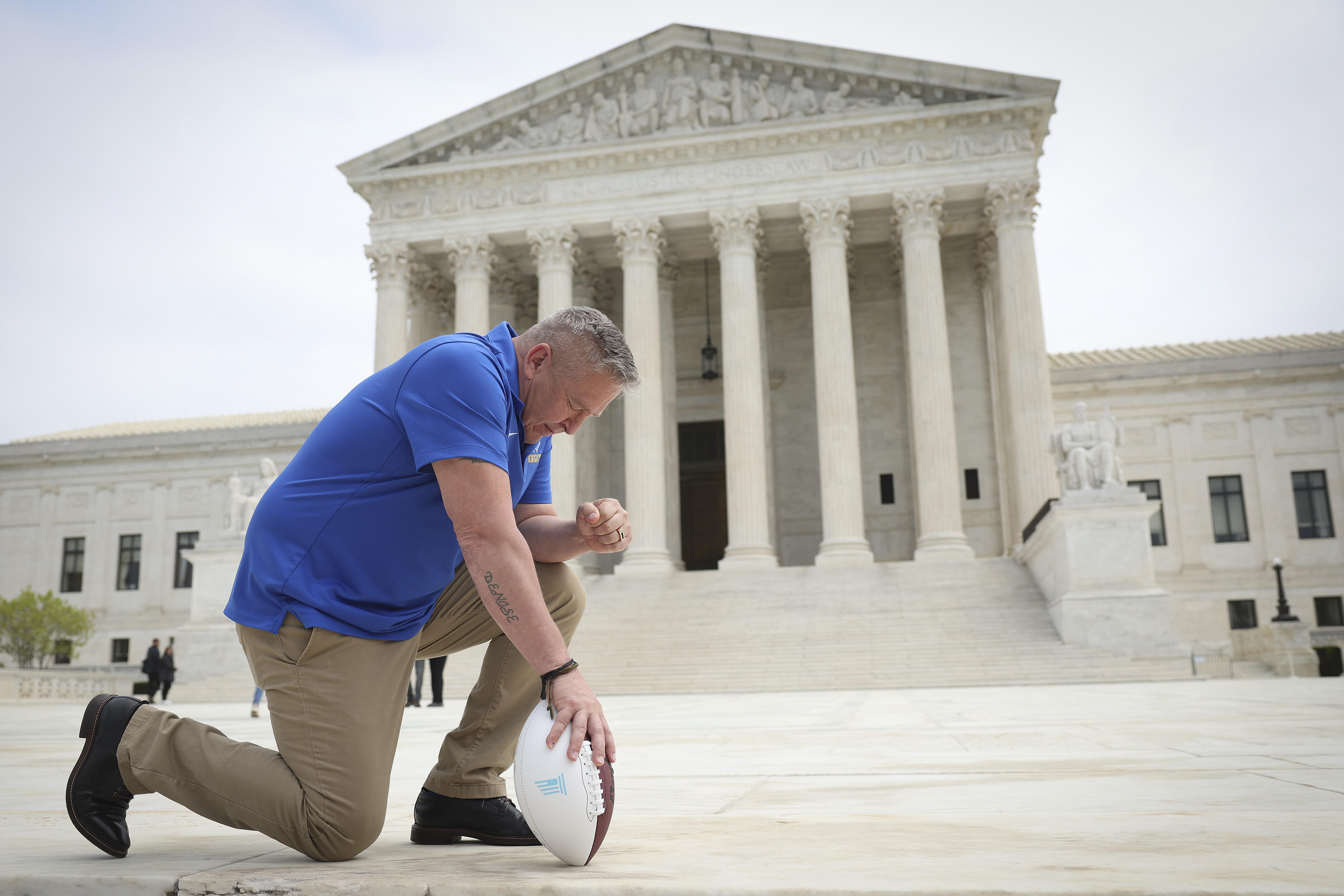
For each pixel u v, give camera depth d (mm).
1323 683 21172
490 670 3719
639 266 39062
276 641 3387
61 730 14188
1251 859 2756
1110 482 26578
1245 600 44188
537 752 3014
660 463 37719
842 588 31469
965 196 38625
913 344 36781
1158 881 2445
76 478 56625
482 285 40500
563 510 37344
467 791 3658
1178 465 45594
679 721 12617
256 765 3248
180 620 54125
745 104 39844
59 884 2826
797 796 4777
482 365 3395
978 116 37719
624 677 25906
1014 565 32094
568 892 2539
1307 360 44969
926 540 34969
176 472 55688
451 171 40719
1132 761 6082
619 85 40906
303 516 3436
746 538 36188
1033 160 37469
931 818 3826
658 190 39500
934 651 25922
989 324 43500
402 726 13328
